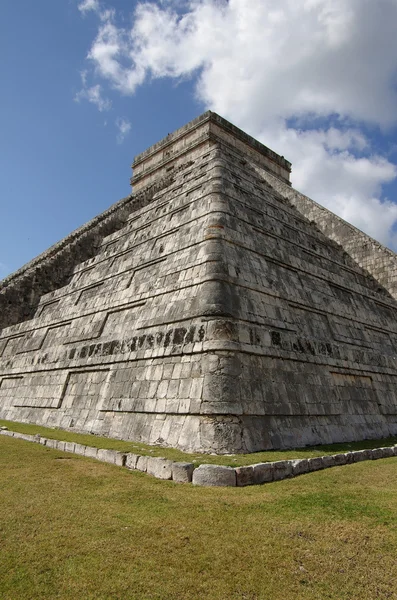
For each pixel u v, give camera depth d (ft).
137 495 21.40
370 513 19.43
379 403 52.13
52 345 61.77
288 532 17.15
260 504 20.11
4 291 77.05
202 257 43.34
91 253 77.97
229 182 54.13
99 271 64.03
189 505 19.86
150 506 19.76
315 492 22.43
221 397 33.32
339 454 31.24
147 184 100.58
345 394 47.39
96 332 53.42
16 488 22.57
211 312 38.22
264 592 13.25
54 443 35.94
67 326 61.31
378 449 35.32
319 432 39.83
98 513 18.92
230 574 14.12
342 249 77.87
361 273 72.33
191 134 94.22
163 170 97.66
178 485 23.47
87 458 30.96
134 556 15.02
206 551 15.51
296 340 44.32
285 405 38.04
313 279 56.13
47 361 60.29
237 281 41.96
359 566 14.90
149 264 52.80
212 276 40.65
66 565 14.35
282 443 34.96
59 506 19.80
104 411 44.04
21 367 66.18
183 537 16.49
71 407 50.31
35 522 17.84
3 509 19.35
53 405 53.83
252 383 36.22
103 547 15.61
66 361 55.77
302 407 39.86
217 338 36.22
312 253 61.05
